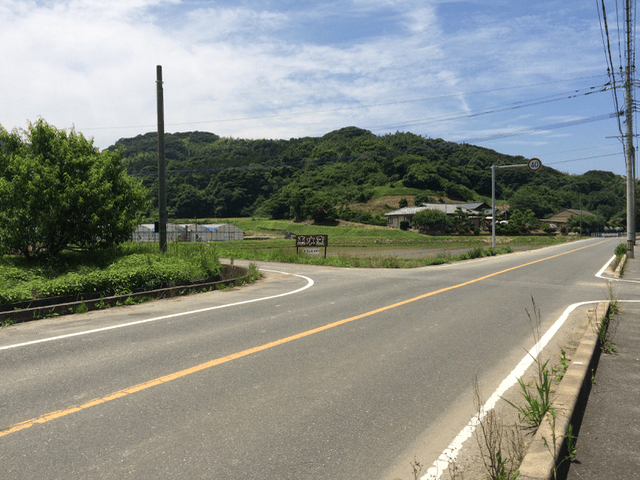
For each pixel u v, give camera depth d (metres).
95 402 3.99
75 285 9.03
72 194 12.91
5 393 4.20
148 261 12.52
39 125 13.88
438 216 87.56
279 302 9.47
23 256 13.90
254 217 128.00
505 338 6.45
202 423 3.59
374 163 167.00
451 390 4.39
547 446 2.90
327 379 4.65
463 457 3.13
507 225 91.19
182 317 7.82
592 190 153.25
